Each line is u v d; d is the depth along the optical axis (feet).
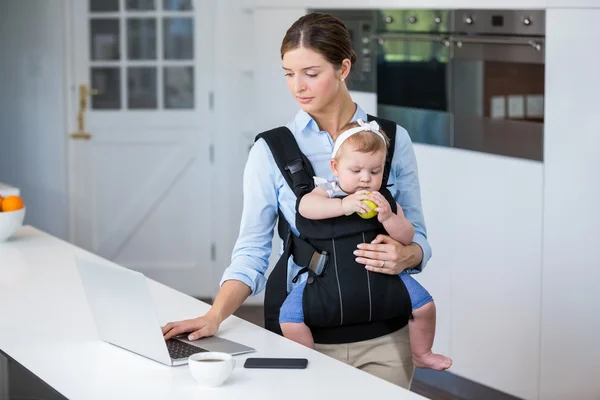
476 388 14.94
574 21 12.69
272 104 17.80
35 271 10.37
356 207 7.93
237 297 8.24
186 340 7.79
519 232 13.65
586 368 13.21
